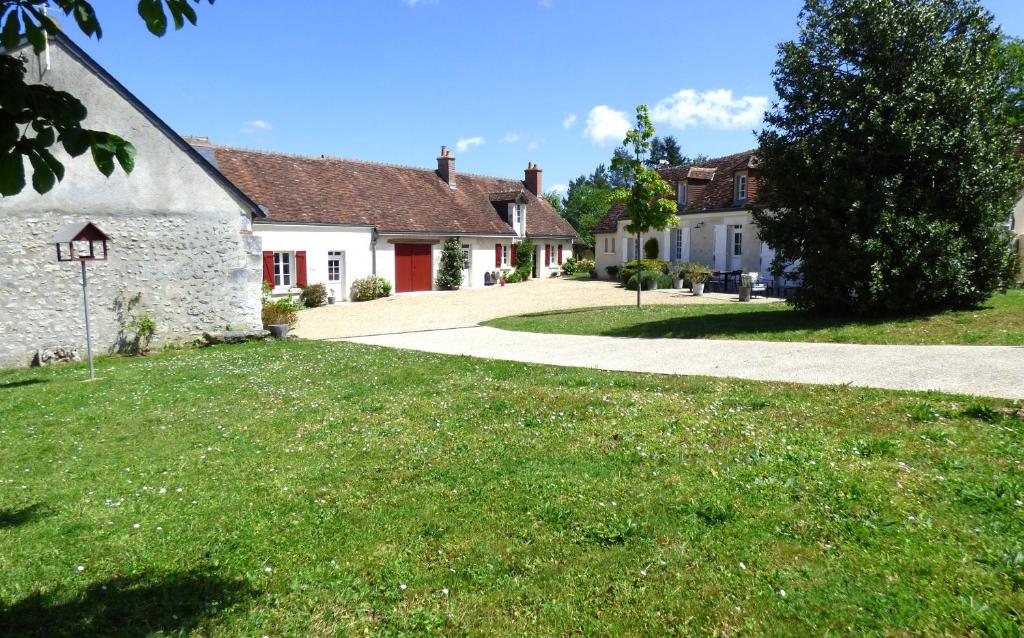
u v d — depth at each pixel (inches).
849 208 494.9
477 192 1461.6
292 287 985.5
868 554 142.4
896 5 511.5
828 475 186.7
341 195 1117.1
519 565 149.8
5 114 91.1
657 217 776.3
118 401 359.6
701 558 146.3
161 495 208.7
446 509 184.1
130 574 156.6
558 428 258.4
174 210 603.8
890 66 513.0
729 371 361.7
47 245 546.3
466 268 1307.8
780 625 120.1
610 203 799.1
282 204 997.8
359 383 383.6
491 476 207.6
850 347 416.5
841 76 524.1
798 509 166.6
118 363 528.4
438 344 566.6
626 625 124.3
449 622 129.5
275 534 174.9
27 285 539.5
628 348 481.1
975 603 121.7
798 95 540.1
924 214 483.2
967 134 480.4
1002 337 392.2
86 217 562.6
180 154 604.1
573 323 674.2
